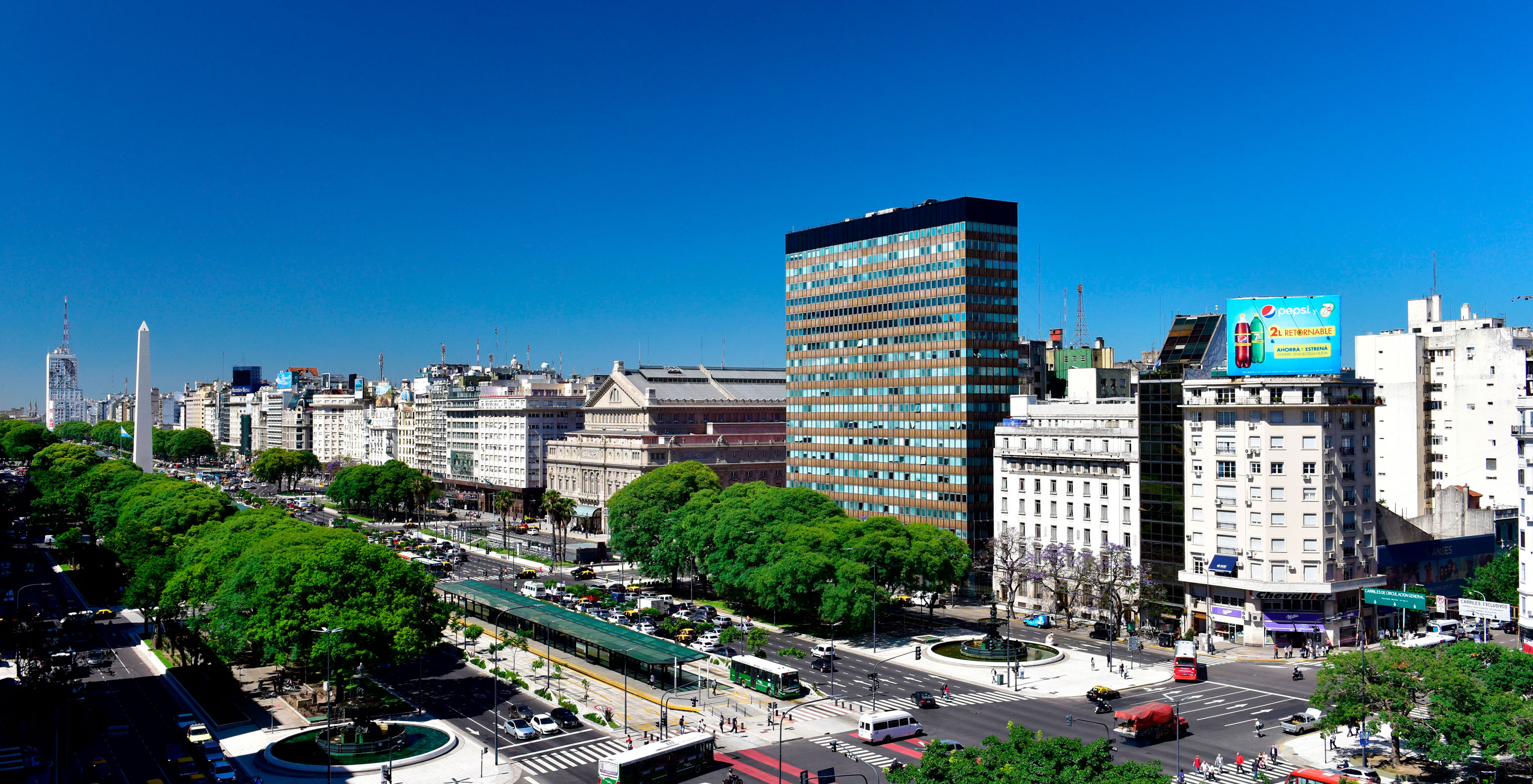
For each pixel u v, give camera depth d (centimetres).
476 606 18462
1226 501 15688
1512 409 19400
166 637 16012
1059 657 14788
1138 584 16488
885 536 17012
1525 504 14812
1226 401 15725
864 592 15612
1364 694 9769
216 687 13025
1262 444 15325
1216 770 9950
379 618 12000
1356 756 10338
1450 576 17088
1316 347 15162
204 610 14825
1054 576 17450
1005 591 19025
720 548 18262
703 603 19375
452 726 11819
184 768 10319
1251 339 15475
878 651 15525
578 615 16475
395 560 13062
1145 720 10881
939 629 17012
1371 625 15562
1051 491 18312
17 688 11512
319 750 10794
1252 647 15350
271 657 11925
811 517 18750
